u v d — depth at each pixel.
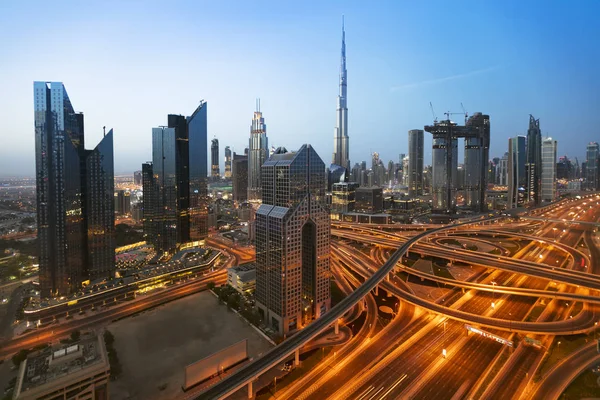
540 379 175.88
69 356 142.12
